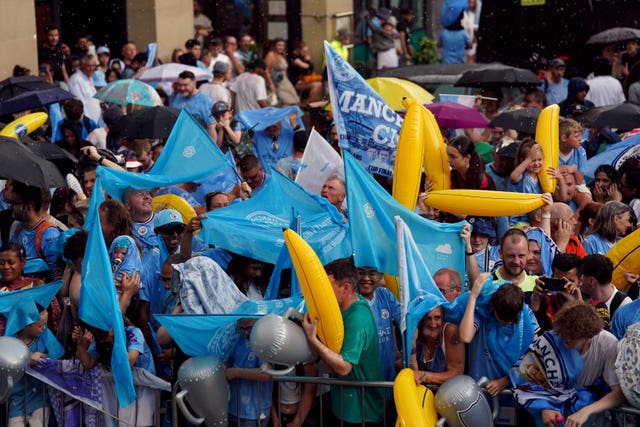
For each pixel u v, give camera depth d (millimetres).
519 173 27656
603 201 29453
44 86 36625
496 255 25047
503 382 20328
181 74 41531
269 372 19938
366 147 25250
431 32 76625
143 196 24812
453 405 19078
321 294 19344
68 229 24594
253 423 21484
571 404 19922
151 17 58531
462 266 21969
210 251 23391
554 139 27078
